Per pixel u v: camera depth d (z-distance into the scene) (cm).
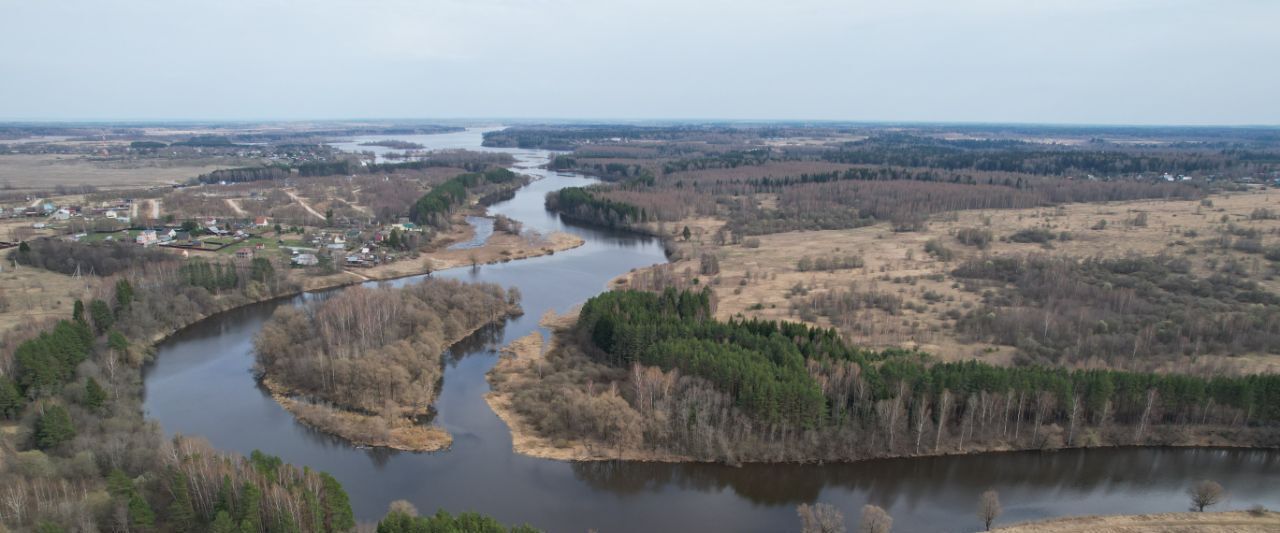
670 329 15925
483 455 13075
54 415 11819
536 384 15700
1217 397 13488
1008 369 13862
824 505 10938
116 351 16150
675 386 13888
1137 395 13400
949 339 17712
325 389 15412
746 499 11906
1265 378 13475
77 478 10625
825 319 19588
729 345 14975
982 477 12550
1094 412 13438
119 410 13550
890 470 12700
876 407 13125
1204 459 13038
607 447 13250
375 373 14738
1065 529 10562
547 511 11450
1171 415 13700
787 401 12925
